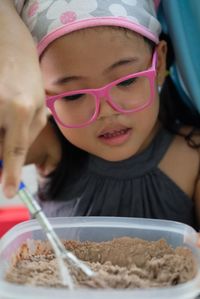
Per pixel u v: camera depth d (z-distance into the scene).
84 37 0.59
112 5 0.60
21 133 0.43
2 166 0.44
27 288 0.45
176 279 0.49
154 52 0.64
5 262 0.52
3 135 0.44
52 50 0.60
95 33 0.59
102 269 0.51
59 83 0.61
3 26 0.53
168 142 0.72
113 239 0.57
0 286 0.46
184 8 0.67
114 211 0.71
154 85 0.63
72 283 0.47
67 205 0.72
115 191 0.70
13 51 0.50
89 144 0.65
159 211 0.71
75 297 0.44
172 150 0.71
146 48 0.62
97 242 0.57
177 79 0.73
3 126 0.44
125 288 0.47
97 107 0.60
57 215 0.72
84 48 0.59
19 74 0.47
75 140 0.65
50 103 0.61
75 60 0.59
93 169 0.71
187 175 0.71
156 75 0.65
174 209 0.71
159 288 0.46
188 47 0.68
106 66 0.59
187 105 0.74
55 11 0.60
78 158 0.72
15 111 0.43
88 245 0.56
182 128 0.73
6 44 0.50
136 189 0.70
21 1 0.63
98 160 0.71
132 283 0.48
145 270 0.51
